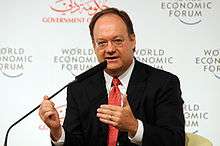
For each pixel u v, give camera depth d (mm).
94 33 6066
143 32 10203
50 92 10242
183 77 10125
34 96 10258
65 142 6129
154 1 10188
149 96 6164
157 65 10164
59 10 10266
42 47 10266
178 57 10141
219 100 10070
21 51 10258
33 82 10281
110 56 5996
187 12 10172
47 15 10297
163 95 6176
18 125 10180
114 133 6121
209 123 10094
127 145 6031
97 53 6105
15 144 10180
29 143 10188
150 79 6355
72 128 6406
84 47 10250
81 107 6480
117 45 5969
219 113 10062
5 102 10258
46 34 10258
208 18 10141
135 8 10203
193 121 10094
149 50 10172
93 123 6301
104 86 6504
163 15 10172
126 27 6039
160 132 5445
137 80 6344
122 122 5148
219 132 10062
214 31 10133
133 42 6344
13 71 10281
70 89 6797
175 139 5520
